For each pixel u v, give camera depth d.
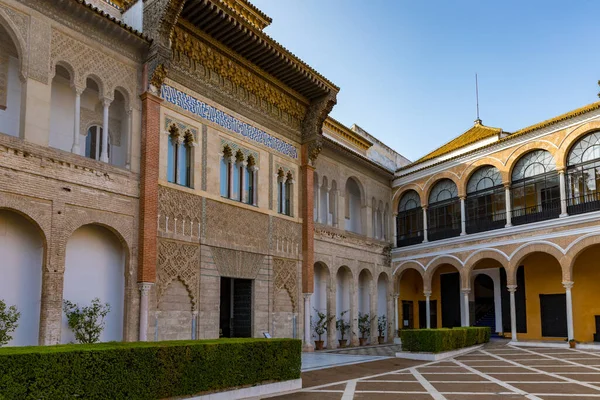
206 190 17.92
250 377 11.05
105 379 8.33
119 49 15.63
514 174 25.69
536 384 12.68
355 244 27.19
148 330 15.02
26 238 12.98
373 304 28.17
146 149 15.59
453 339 20.56
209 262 17.61
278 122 22.03
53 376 7.64
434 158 29.91
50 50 13.72
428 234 29.47
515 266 24.72
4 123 13.77
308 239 22.48
